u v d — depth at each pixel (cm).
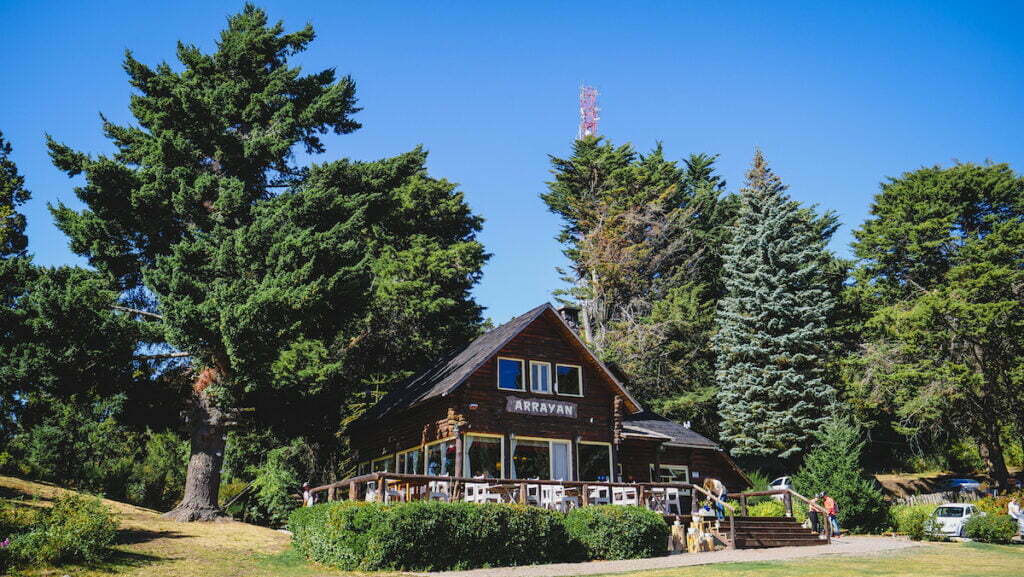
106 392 2528
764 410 4150
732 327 4444
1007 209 4916
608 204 5175
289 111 2761
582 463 2666
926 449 5484
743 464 4506
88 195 2484
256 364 2233
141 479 3734
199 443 2420
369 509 1698
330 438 3316
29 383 2341
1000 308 4091
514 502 2075
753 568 1764
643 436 2903
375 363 4025
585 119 6425
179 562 1586
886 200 5362
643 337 4612
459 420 2405
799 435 4050
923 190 4978
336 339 3703
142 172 2480
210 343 2239
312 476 3459
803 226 4666
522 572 1677
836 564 1859
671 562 1892
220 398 2292
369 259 2672
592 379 2783
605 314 5091
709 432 4828
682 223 5141
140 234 2594
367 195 2850
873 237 4919
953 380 4088
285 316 2208
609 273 4944
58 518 1500
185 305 2133
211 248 2344
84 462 3934
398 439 2880
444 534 1722
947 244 4722
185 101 2538
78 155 2462
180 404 2752
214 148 2683
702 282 5241
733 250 4666
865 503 2903
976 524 2773
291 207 2542
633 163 5522
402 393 3111
